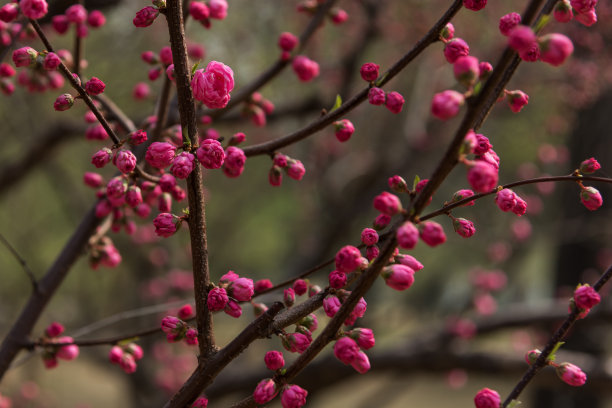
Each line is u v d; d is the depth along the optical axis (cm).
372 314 629
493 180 97
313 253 575
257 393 119
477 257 888
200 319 130
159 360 568
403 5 543
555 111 575
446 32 136
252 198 893
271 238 1105
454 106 94
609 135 559
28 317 201
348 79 521
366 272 109
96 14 204
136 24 124
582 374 125
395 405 1146
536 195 727
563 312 471
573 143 582
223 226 852
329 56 607
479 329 471
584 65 492
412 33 556
